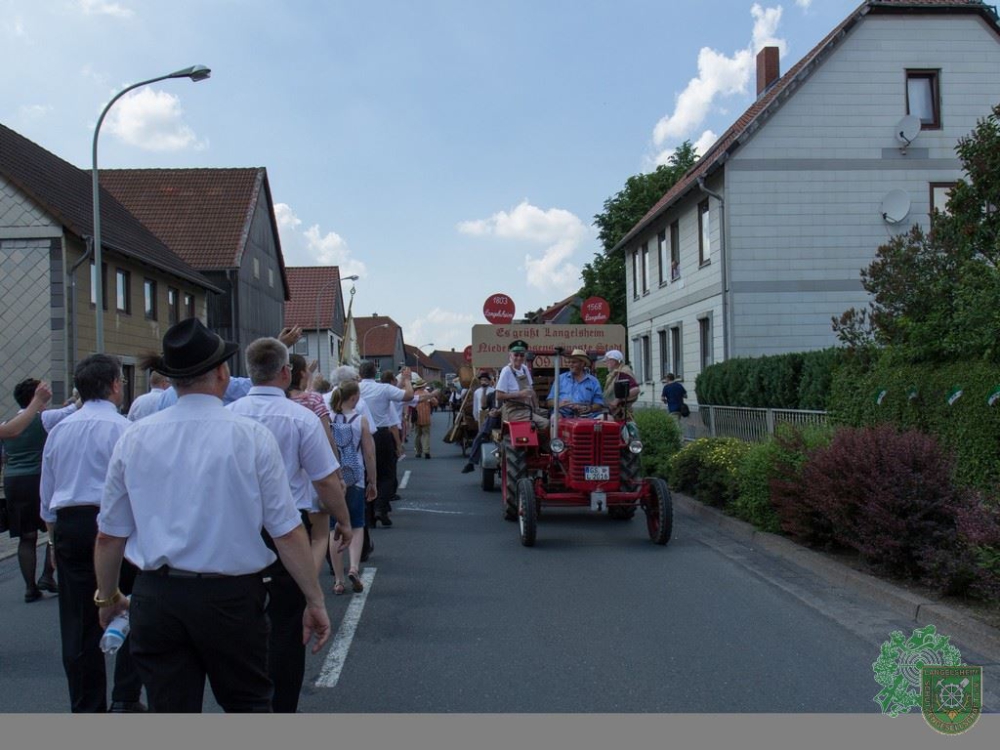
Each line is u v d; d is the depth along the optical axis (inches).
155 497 128.6
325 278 2586.1
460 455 942.4
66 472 185.6
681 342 1059.9
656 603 279.7
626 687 201.3
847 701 191.2
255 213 1691.7
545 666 217.2
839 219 876.0
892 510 285.1
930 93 888.3
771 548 366.6
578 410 437.4
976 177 401.1
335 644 236.7
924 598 260.5
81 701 183.2
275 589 172.6
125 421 192.5
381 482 439.5
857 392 464.4
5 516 299.0
